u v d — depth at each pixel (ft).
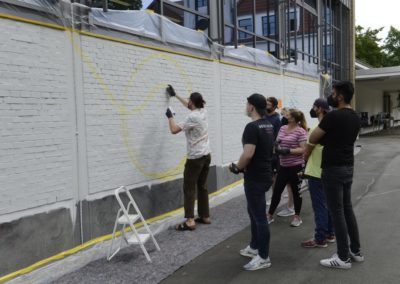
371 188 28.35
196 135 18.94
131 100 18.30
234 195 26.73
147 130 19.30
